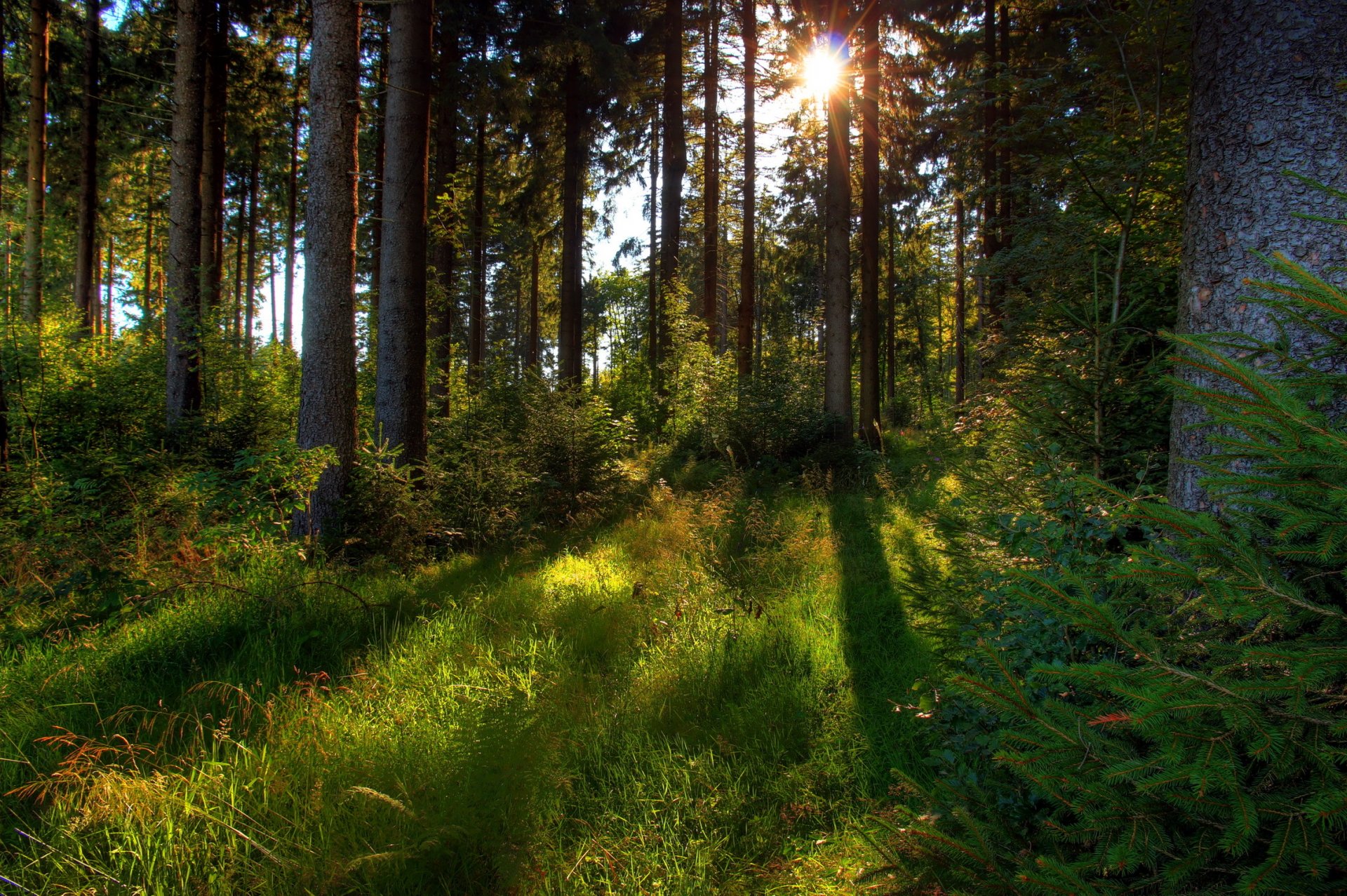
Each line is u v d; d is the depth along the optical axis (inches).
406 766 112.3
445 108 514.0
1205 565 67.6
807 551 242.8
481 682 143.3
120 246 953.5
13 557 184.5
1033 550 106.9
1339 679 64.3
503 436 345.1
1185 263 117.6
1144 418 148.3
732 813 111.0
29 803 107.2
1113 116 208.2
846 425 520.1
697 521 270.1
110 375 363.3
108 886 89.4
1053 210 212.1
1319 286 61.4
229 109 663.8
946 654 125.8
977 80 252.8
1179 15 176.4
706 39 666.8
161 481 249.9
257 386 405.4
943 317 1395.2
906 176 713.0
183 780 107.3
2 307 316.2
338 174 254.1
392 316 286.0
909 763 119.7
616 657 161.2
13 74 617.9
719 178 818.8
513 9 538.3
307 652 161.0
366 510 241.9
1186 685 58.6
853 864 94.3
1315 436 57.9
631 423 384.8
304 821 100.8
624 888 95.4
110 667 146.4
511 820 100.5
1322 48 101.0
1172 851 62.1
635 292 1792.6
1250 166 106.2
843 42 524.4
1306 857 51.2
